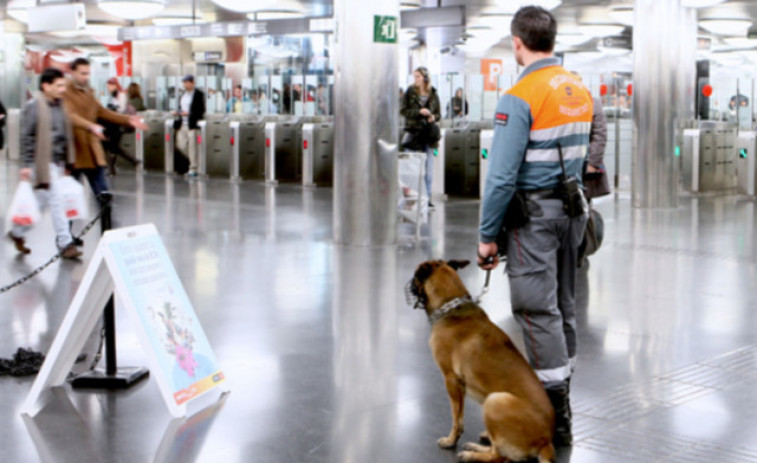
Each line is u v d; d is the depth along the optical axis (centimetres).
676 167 1322
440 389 473
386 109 931
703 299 697
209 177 1773
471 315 378
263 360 523
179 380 434
